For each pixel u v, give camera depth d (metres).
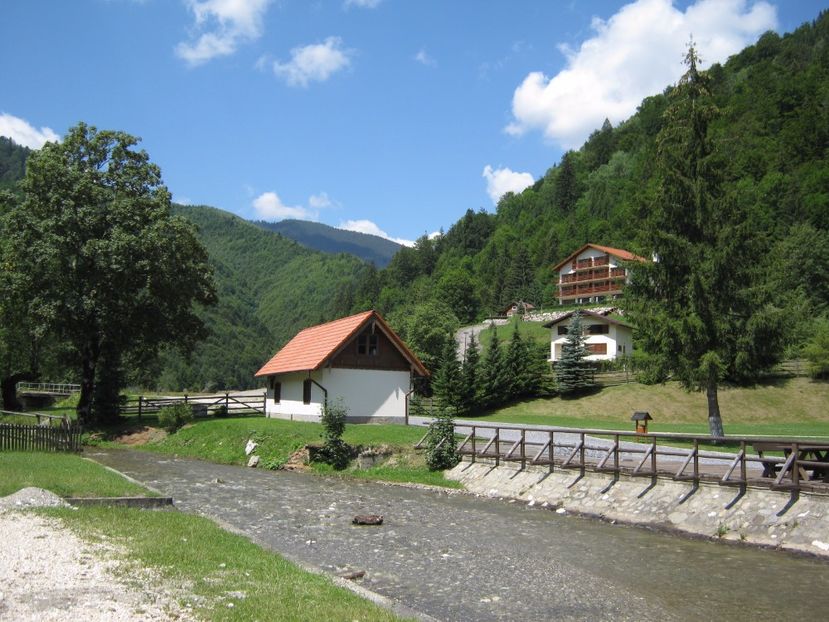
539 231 182.38
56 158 42.50
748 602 11.28
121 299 43.62
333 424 30.11
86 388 45.06
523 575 12.88
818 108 132.00
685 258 31.88
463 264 182.25
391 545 15.35
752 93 152.50
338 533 16.66
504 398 61.62
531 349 64.69
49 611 7.69
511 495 22.86
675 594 11.72
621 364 36.69
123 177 44.91
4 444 27.22
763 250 31.48
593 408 57.47
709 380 31.48
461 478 25.95
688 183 32.25
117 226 42.09
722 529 16.42
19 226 41.81
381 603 9.91
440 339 81.62
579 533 17.05
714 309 31.61
